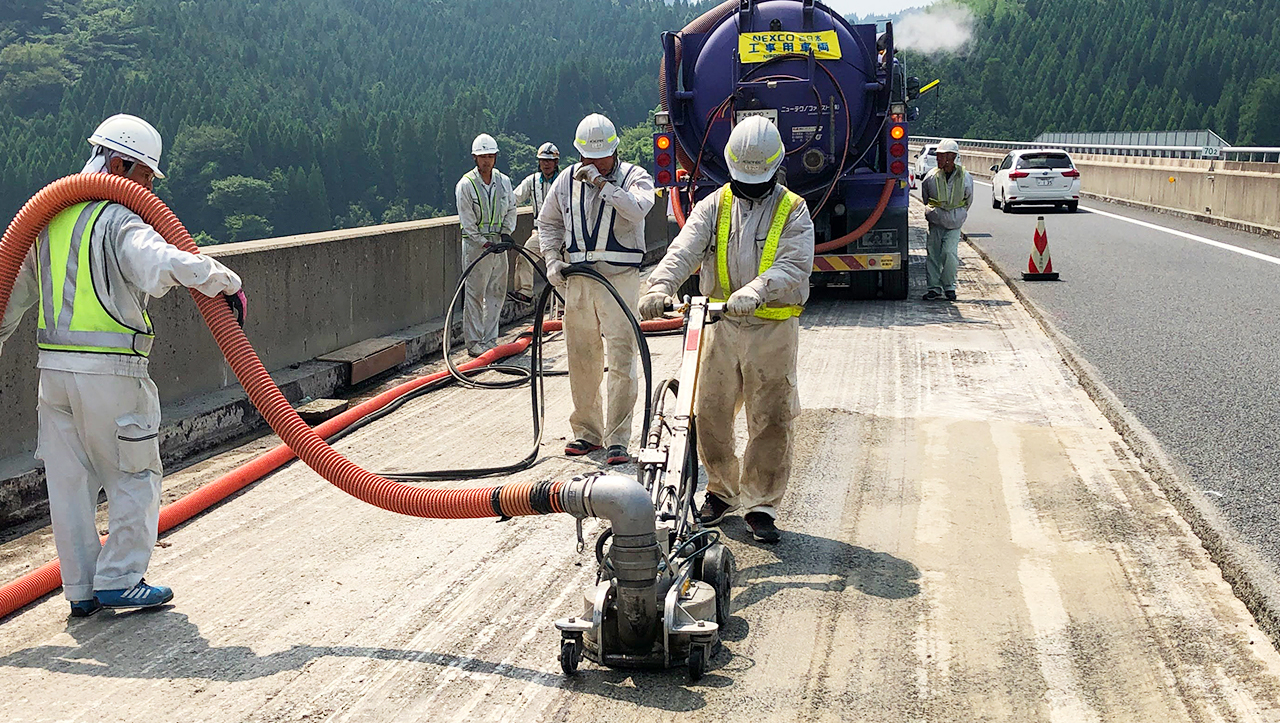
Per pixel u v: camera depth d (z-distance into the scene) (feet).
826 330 37.93
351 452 23.68
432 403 28.78
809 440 23.79
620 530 13.19
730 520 19.31
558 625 13.23
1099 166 117.70
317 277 30.66
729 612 15.26
